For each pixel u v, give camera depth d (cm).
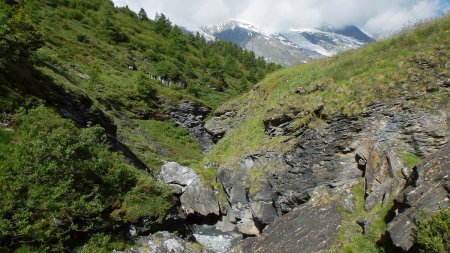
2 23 3011
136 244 2448
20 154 2158
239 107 5266
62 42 7719
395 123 2345
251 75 13075
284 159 2984
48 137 2347
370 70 2745
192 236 3062
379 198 1980
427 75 2381
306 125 2883
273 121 3316
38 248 1953
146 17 15750
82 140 2659
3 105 2491
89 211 2248
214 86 10394
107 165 2730
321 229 2025
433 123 2203
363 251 1745
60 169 2255
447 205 1354
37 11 8856
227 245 3050
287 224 2259
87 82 6166
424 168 1595
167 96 7525
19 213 1934
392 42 2948
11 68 2794
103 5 14025
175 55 11850
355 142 2486
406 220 1449
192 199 3681
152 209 2661
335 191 2403
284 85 4084
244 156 3544
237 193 3475
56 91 3228
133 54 10100
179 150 6159
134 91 7169
